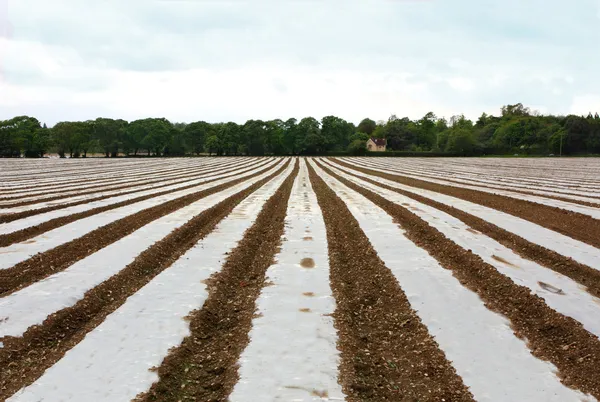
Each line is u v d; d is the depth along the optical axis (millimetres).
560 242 14180
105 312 8984
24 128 103438
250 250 13672
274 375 6598
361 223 17141
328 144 122812
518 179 39719
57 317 8406
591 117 130875
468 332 8008
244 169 56844
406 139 135125
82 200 23719
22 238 14914
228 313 9156
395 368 7016
